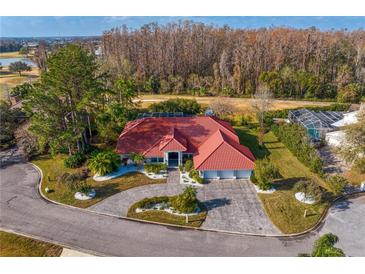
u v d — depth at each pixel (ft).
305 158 138.41
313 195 108.68
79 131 144.05
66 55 134.51
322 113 190.90
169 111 204.95
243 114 211.82
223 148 129.18
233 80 277.44
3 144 165.68
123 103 193.16
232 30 366.63
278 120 203.41
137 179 128.26
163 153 136.67
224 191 119.44
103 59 289.33
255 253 87.81
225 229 98.07
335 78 288.51
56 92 137.49
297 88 269.23
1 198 116.37
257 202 112.16
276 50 300.20
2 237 94.79
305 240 93.35
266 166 119.44
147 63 314.14
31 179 130.82
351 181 126.82
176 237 94.79
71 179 119.85
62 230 98.12
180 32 326.65
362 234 95.66
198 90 286.46
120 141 144.66
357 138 130.31
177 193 117.91
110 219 103.50
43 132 135.13
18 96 252.83
